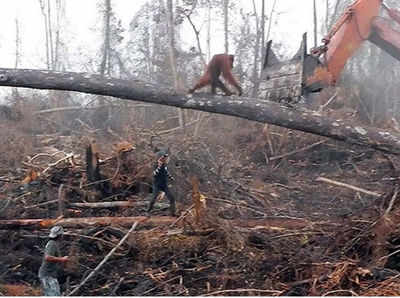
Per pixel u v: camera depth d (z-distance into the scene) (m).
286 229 11.02
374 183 14.69
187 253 10.19
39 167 14.78
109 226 11.15
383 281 8.48
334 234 10.23
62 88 9.02
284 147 18.09
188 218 11.09
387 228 9.39
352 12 13.67
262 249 10.21
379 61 23.72
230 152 18.17
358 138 9.20
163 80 26.86
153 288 9.08
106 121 21.64
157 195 11.98
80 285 9.00
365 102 21.09
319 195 14.38
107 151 16.06
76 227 11.21
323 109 17.88
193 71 27.62
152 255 10.20
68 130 21.06
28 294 8.89
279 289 8.71
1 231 11.31
